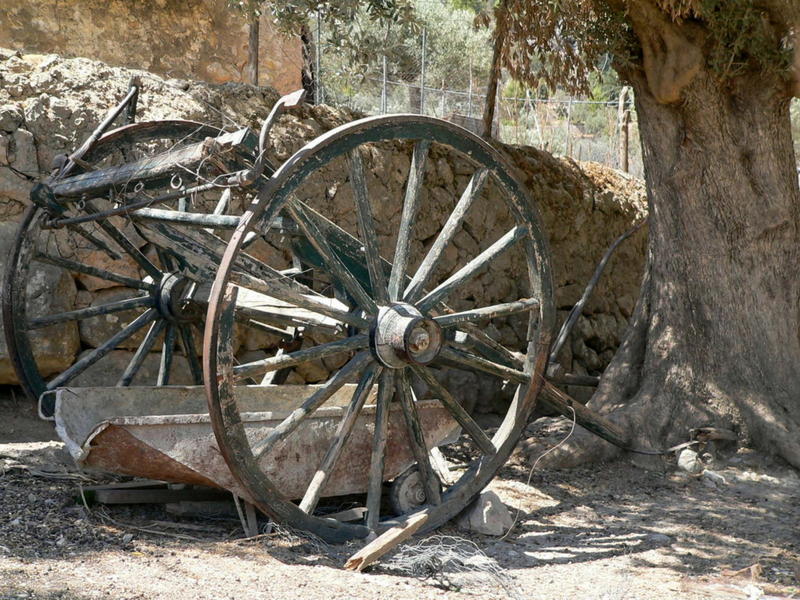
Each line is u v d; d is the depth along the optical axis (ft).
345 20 25.36
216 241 17.97
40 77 23.00
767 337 25.46
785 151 25.98
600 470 23.90
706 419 25.04
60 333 22.09
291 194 15.57
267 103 26.53
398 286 17.51
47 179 18.93
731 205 25.59
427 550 15.85
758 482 23.61
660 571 16.55
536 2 27.04
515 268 31.30
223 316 14.93
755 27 24.54
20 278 19.52
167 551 15.08
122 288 23.17
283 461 16.89
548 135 57.06
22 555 13.93
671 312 26.30
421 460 17.97
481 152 18.06
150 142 23.35
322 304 16.40
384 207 27.30
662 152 26.30
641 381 26.63
